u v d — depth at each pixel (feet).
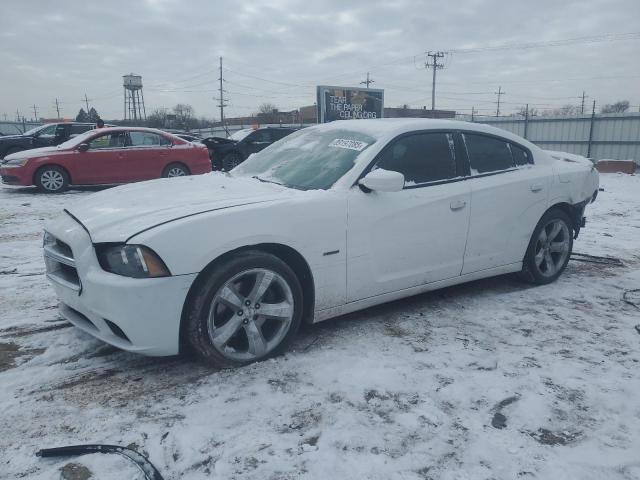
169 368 10.18
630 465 7.58
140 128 37.83
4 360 10.42
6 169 35.09
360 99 107.76
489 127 14.57
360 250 11.46
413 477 7.23
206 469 7.32
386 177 11.03
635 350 11.42
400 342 11.52
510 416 8.75
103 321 9.50
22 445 7.72
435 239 12.73
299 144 13.98
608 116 80.74
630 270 17.85
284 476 7.19
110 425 8.27
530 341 11.76
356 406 8.93
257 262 9.98
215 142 51.37
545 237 15.60
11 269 17.06
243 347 10.50
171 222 9.44
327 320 12.74
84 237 9.76
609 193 41.88
